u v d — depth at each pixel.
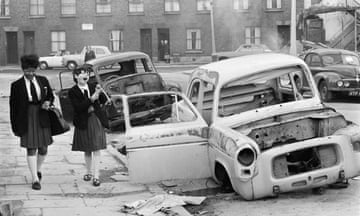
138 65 16.69
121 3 40.22
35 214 7.30
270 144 8.12
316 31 40.41
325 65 19.69
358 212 7.22
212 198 8.21
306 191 8.34
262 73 9.17
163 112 12.74
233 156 7.65
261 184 7.63
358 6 37.31
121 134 14.47
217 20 43.28
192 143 8.80
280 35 43.19
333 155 7.90
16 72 36.75
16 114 8.34
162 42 43.38
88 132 8.82
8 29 38.59
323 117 8.29
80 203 7.88
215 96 8.98
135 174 8.69
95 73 15.61
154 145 8.71
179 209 7.53
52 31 38.41
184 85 18.78
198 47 43.66
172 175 8.79
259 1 42.94
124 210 7.54
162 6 42.78
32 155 8.53
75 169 10.03
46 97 8.43
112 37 39.81
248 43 43.19
